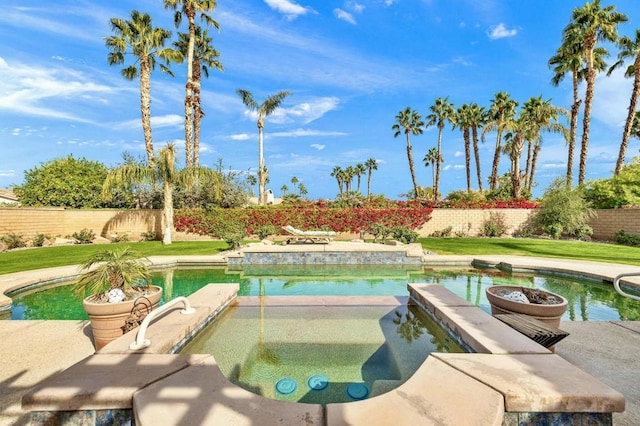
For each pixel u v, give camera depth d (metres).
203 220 16.66
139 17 14.70
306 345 3.44
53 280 7.02
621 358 3.13
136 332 2.79
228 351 3.30
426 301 4.05
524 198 19.91
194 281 7.54
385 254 9.65
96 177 20.08
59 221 15.71
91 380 1.93
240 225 16.73
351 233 17.08
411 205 18.11
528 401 1.69
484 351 2.41
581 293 6.31
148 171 13.36
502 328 2.86
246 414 1.65
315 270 8.77
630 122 16.84
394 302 4.89
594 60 17.67
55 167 19.72
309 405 1.75
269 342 3.51
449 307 3.62
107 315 3.30
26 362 3.11
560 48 17.62
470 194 19.73
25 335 3.78
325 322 4.11
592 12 15.94
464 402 1.71
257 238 16.36
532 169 27.16
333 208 17.72
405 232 12.00
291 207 17.55
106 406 1.79
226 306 4.54
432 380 1.94
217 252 11.20
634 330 3.83
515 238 15.62
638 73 16.39
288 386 2.68
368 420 1.61
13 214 13.35
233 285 4.93
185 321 3.21
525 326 2.95
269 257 9.53
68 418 1.82
